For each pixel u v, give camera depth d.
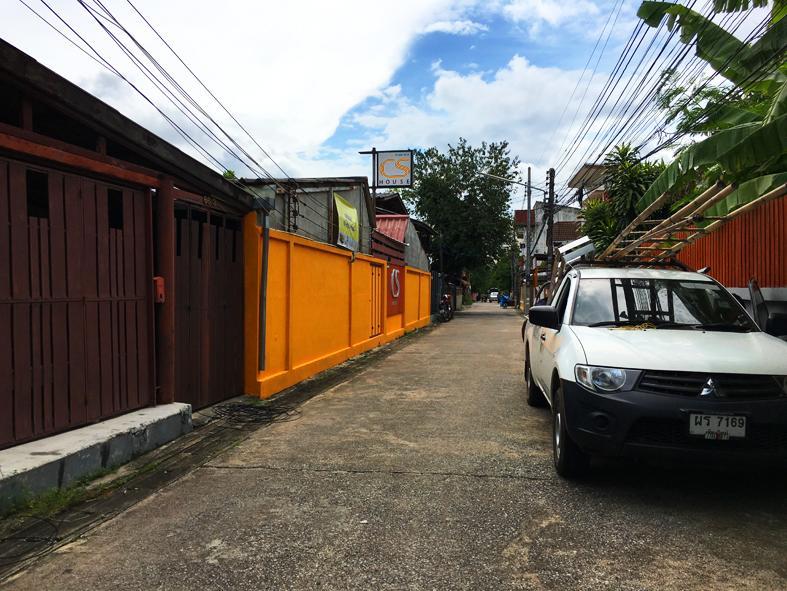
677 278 5.48
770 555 3.08
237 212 7.37
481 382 8.85
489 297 100.94
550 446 5.25
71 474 4.11
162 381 5.73
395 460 4.86
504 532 3.40
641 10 6.76
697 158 5.81
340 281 11.72
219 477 4.46
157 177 5.56
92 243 4.85
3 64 3.73
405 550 3.18
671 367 3.80
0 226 4.01
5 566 3.04
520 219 58.22
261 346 7.67
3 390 4.08
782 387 3.70
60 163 4.44
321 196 11.56
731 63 6.50
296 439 5.57
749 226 10.00
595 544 3.23
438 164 36.38
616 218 15.98
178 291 6.20
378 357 12.54
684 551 3.13
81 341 4.74
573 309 5.17
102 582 2.86
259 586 2.81
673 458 3.68
